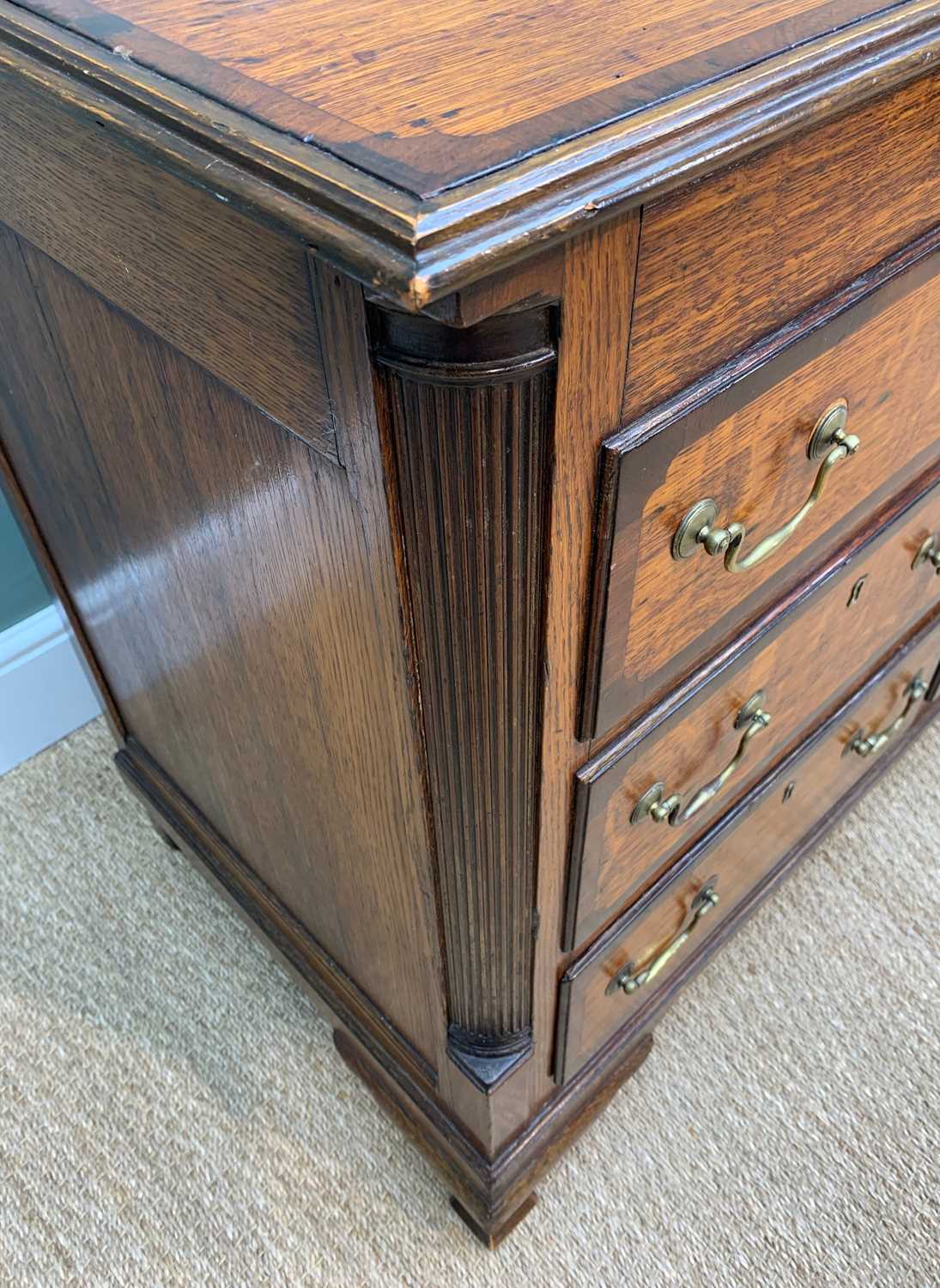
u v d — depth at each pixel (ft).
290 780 2.24
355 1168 2.83
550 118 1.04
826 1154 2.85
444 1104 2.51
